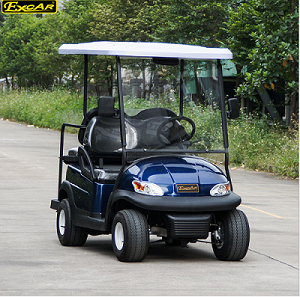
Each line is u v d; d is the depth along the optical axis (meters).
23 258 17.47
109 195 18.02
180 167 17.19
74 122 78.50
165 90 18.17
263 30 48.59
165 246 20.41
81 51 18.09
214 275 15.70
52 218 24.77
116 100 18.88
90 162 18.31
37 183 35.78
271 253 18.94
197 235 16.48
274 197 32.50
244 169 46.19
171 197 16.52
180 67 18.28
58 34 103.88
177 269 16.33
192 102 18.28
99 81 19.47
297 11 49.12
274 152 46.50
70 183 20.00
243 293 13.90
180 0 68.94
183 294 13.65
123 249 16.75
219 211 17.64
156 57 18.03
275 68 47.12
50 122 84.88
